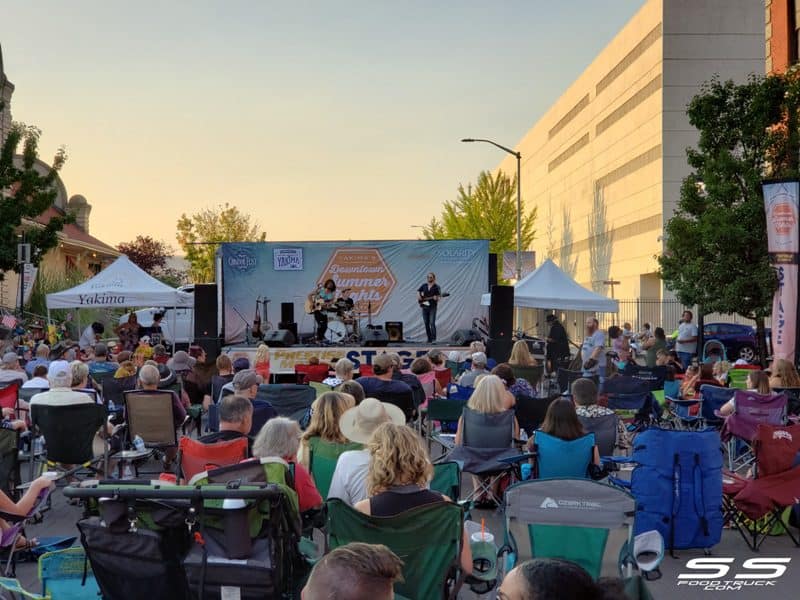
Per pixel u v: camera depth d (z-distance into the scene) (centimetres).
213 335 1953
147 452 852
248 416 643
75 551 482
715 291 1830
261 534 423
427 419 1145
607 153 5456
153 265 6569
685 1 4453
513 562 506
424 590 437
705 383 1186
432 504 434
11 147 2917
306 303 2130
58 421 826
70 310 3266
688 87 4469
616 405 1111
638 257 4878
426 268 2150
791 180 1360
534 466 713
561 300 2083
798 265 1369
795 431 728
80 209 5941
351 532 440
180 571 429
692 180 1908
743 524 773
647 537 512
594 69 5734
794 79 1808
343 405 648
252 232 6988
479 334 2081
